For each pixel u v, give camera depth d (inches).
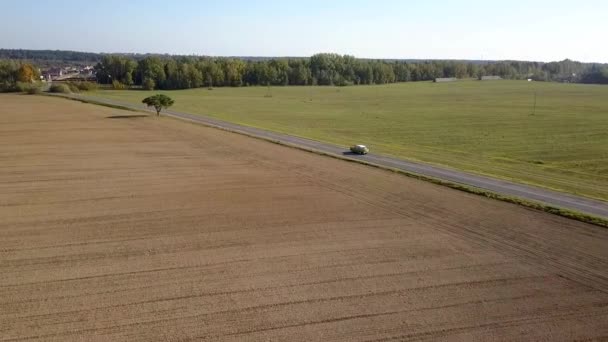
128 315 740.7
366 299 802.2
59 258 957.2
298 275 891.4
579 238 1088.2
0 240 1051.9
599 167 2032.5
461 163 1980.8
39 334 684.7
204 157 1964.8
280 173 1699.1
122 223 1169.4
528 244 1053.2
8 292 810.8
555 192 1485.0
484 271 916.0
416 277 887.7
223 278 874.8
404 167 1833.2
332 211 1275.8
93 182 1555.1
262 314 749.3
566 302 799.7
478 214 1255.5
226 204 1331.2
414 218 1224.8
